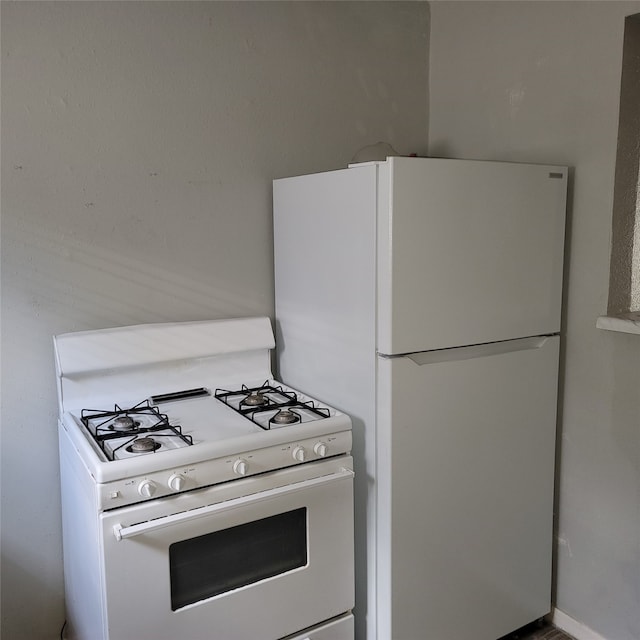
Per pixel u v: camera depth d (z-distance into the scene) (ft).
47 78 5.98
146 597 4.94
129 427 5.65
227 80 6.91
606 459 6.61
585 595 7.00
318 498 5.66
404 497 5.90
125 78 6.35
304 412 6.19
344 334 6.21
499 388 6.39
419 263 5.68
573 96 6.56
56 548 6.57
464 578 6.44
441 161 5.68
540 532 6.97
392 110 8.09
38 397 6.30
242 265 7.27
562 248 6.61
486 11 7.43
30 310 6.16
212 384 6.95
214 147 6.92
